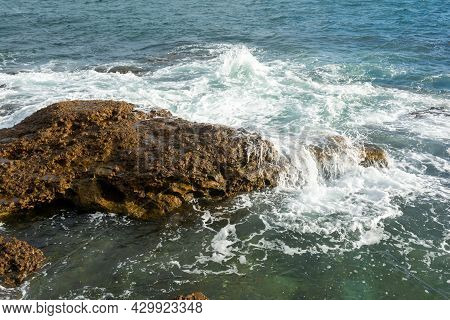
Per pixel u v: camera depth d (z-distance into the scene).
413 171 11.09
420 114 13.71
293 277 8.18
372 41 21.66
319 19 26.31
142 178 9.59
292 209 9.85
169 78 16.39
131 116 11.16
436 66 18.06
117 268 8.31
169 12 28.45
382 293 7.83
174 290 7.87
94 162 10.04
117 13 28.05
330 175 10.84
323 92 15.10
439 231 9.20
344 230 9.26
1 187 9.55
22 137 10.53
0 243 8.31
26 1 31.47
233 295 7.78
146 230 9.25
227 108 13.66
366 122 13.20
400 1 30.88
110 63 18.48
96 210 9.67
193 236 9.13
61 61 18.88
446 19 25.53
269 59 19.00
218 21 26.08
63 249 8.68
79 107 11.16
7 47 20.81
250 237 9.11
